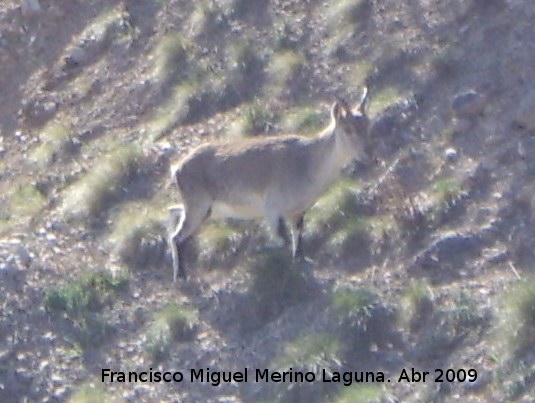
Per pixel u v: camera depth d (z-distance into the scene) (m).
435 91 37.25
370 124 35.75
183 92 39.41
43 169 38.53
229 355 31.75
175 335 32.38
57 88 41.47
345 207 34.53
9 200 37.62
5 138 40.22
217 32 41.19
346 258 33.53
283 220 33.62
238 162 33.66
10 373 32.06
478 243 33.03
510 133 35.59
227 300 33.03
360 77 38.34
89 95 40.91
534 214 33.38
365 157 32.66
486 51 37.81
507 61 37.28
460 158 35.34
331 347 30.97
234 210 34.09
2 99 41.75
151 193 36.75
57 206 37.00
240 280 33.44
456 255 32.84
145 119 39.53
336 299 31.86
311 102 38.31
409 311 31.61
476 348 30.56
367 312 31.50
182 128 38.69
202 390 31.14
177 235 34.00
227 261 34.03
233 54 40.12
